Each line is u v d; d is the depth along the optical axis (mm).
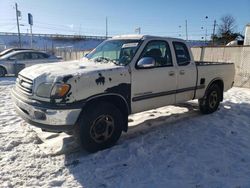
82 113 4059
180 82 5516
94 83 4070
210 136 5039
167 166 3834
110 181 3436
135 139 4820
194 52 13539
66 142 4613
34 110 3924
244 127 5645
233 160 4059
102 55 5289
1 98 8172
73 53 26703
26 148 4371
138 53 4738
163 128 5449
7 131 5113
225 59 12031
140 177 3533
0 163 3828
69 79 3846
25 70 4625
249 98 8789
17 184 3322
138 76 4641
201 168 3787
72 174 3602
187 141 4762
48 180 3434
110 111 4297
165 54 5312
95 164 3877
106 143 4344
